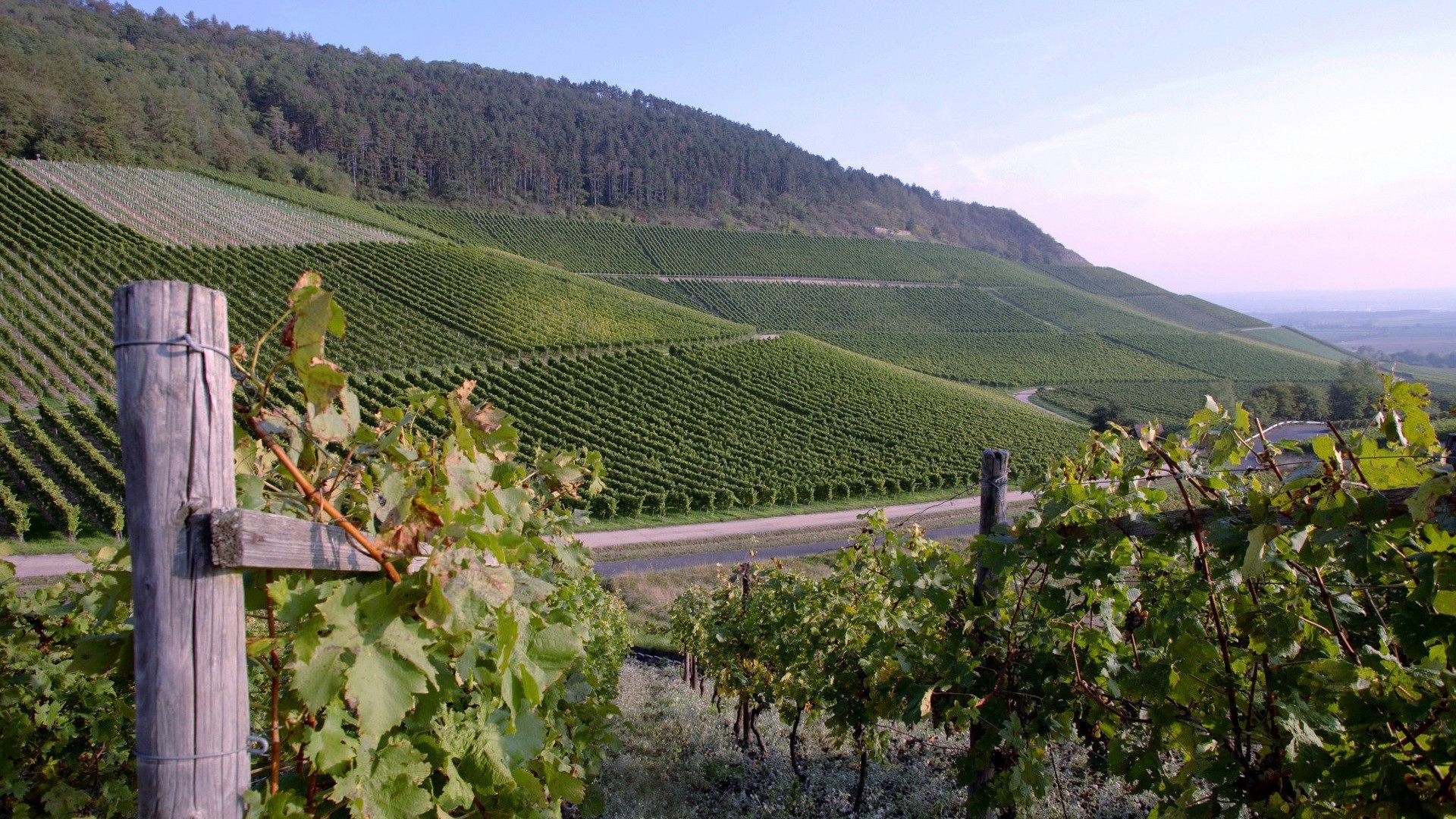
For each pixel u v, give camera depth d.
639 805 5.00
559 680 3.13
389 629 1.70
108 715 2.91
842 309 98.75
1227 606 3.13
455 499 1.87
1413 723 2.04
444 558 1.73
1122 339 96.88
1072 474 3.48
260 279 47.22
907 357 81.19
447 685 1.94
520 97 173.12
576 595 4.91
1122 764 3.02
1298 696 2.46
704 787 5.63
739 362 49.00
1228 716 2.65
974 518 28.75
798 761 6.12
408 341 43.03
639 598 17.05
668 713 7.64
